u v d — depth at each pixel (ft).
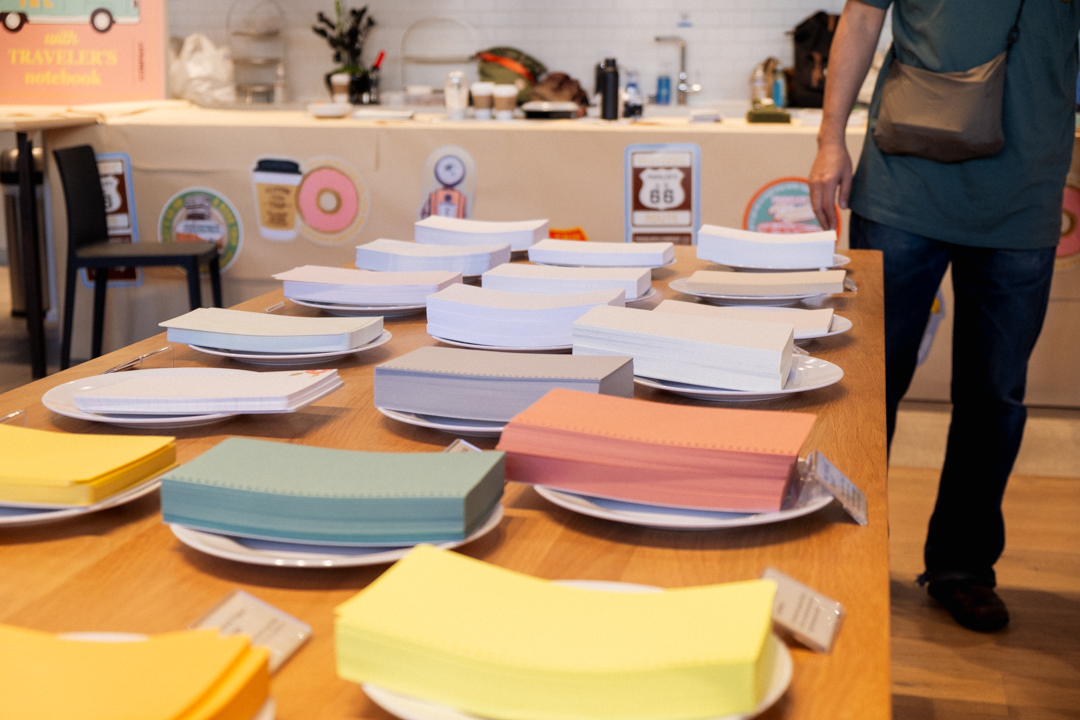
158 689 1.22
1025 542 7.80
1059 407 10.18
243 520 1.83
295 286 4.09
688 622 1.37
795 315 3.59
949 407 10.39
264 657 1.30
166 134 10.53
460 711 1.32
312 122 10.54
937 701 5.60
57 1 11.82
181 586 1.77
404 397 2.61
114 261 9.75
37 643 1.34
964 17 5.70
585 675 1.26
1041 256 6.08
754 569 1.84
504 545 1.94
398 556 1.76
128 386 2.70
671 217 10.02
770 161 9.75
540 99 17.94
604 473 2.06
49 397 2.75
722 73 18.40
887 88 6.08
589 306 3.30
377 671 1.36
